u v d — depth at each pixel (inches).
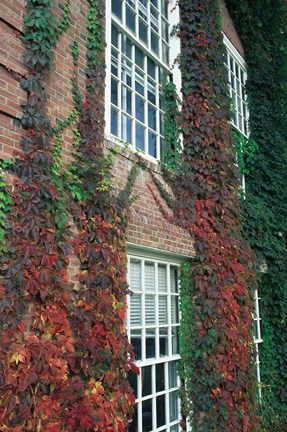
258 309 317.4
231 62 354.0
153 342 202.4
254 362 259.1
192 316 226.5
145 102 227.5
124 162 193.0
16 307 128.0
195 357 219.3
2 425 117.9
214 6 286.7
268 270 318.7
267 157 353.7
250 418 231.5
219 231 242.7
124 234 177.0
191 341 222.5
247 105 365.1
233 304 233.9
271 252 314.3
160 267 219.5
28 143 141.7
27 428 121.6
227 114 276.5
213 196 246.7
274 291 318.0
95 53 180.7
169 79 256.7
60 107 159.6
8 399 119.6
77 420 134.4
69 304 143.4
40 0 155.1
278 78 378.3
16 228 133.8
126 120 209.2
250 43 373.1
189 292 229.8
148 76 235.8
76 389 134.8
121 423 148.0
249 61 372.8
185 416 213.2
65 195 155.0
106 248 159.3
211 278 228.4
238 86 360.5
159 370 204.2
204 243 231.9
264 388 299.4
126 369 156.9
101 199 163.5
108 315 153.8
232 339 225.1
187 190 238.4
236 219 261.9
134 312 193.0
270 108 366.3
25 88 145.3
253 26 372.8
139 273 200.4
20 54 146.5
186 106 251.4
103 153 179.0
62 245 144.0
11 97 140.1
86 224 159.3
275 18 391.5
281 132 370.0
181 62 258.2
